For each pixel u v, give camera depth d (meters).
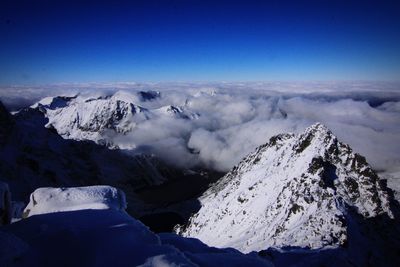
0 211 22.34
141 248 15.80
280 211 165.88
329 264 84.38
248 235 165.75
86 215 19.84
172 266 14.51
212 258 18.56
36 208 22.69
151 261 14.72
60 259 14.98
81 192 24.36
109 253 15.30
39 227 17.78
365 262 107.44
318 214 136.38
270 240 137.88
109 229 17.53
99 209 21.25
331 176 177.62
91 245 15.86
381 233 143.00
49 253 15.38
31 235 16.86
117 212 20.89
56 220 18.84
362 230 134.75
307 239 117.44
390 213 160.50
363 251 115.75
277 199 178.25
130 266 14.39
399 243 137.25
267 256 82.94
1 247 14.16
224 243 172.75
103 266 14.47
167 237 24.95
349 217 138.75
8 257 13.99
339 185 172.12
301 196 158.00
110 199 24.20
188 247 23.22
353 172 182.25
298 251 87.62
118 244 16.03
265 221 168.88
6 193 23.45
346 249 107.50
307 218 140.12
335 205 147.25
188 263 15.19
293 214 152.50
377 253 119.94
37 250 15.48
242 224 189.62
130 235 17.11
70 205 22.62
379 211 159.38
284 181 199.00
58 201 22.81
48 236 16.69
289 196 170.62
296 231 129.00
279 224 151.25
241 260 18.86
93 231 17.25
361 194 168.25
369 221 149.50
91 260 14.80
